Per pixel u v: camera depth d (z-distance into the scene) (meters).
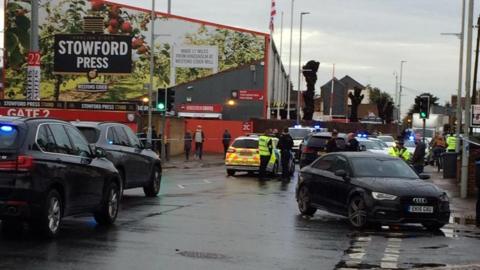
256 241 10.52
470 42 19.83
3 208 9.16
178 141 44.47
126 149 15.70
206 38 60.12
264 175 25.80
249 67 59.69
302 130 40.16
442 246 10.67
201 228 11.73
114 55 49.94
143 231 11.16
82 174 10.73
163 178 24.41
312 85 61.66
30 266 7.96
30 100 24.86
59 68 50.50
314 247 10.15
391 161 13.97
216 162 37.25
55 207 9.95
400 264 8.94
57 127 10.46
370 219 12.35
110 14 60.19
